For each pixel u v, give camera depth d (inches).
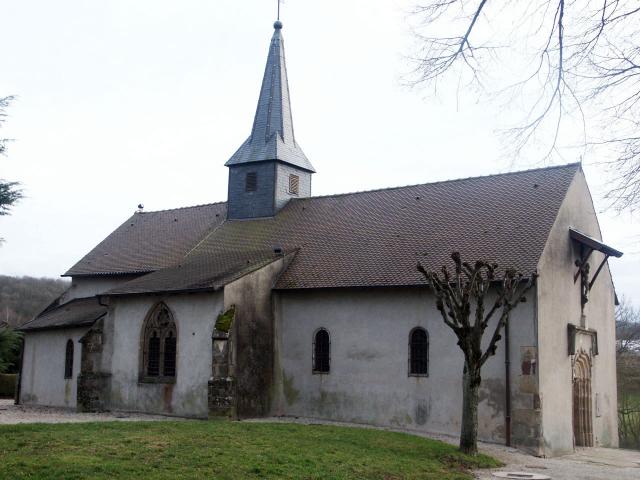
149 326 1050.1
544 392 836.6
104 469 494.3
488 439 842.8
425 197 1131.3
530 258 863.1
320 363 999.0
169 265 1219.2
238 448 608.7
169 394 1001.5
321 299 1007.0
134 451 566.6
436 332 900.0
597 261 1095.0
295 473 534.3
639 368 1667.1
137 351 1048.2
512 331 845.8
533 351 828.6
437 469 622.2
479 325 724.0
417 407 901.2
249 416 965.8
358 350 962.1
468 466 658.8
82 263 1389.0
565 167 1042.1
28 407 1186.0
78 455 537.0
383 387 932.6
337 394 970.7
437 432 879.1
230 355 943.7
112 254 1375.5
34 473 475.5
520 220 957.8
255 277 1010.7
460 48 348.8
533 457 775.1
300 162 1330.0
